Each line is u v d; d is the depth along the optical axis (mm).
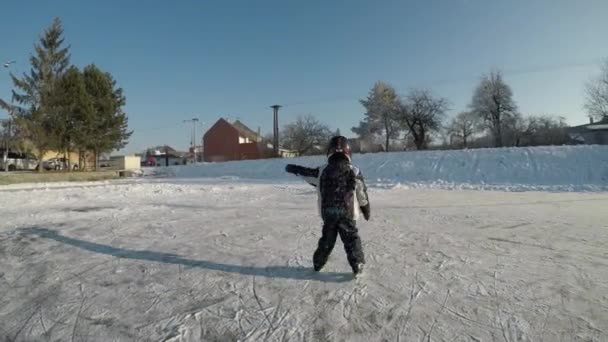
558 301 3439
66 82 33594
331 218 3955
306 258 4820
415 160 27094
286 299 3527
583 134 52781
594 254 4996
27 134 33031
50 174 26781
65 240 5859
